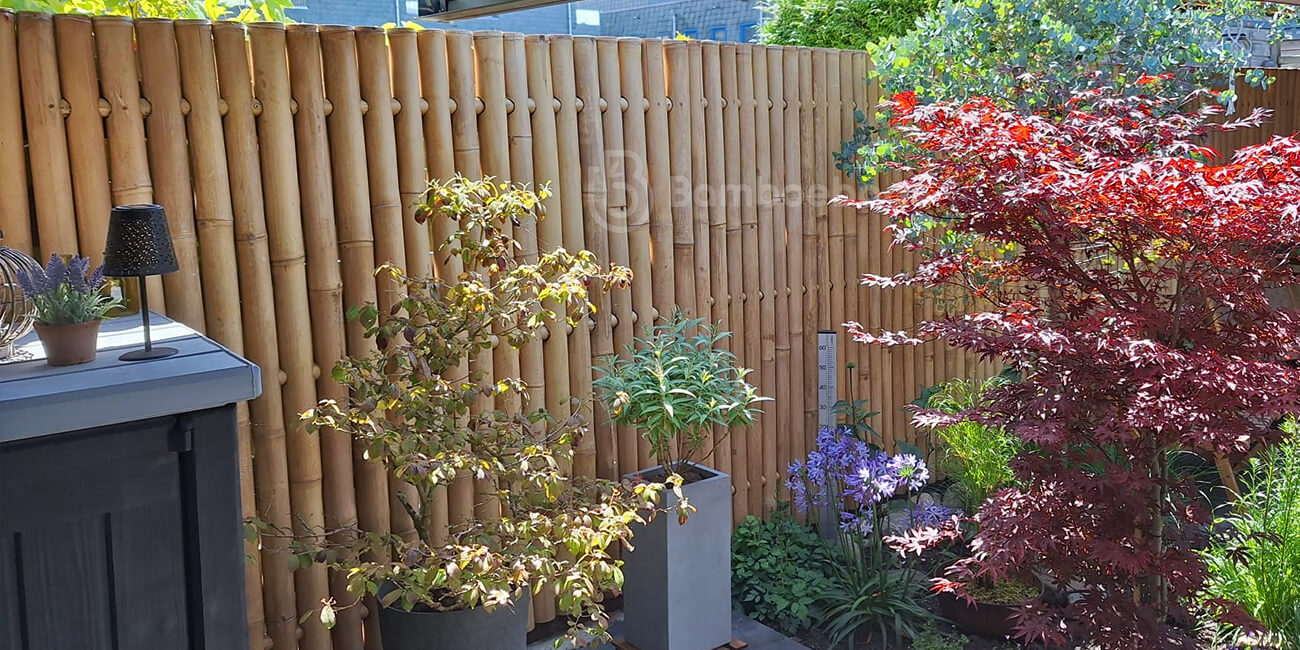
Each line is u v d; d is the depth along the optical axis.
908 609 3.80
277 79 3.07
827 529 4.48
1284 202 2.74
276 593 3.22
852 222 4.94
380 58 3.26
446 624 2.96
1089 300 3.30
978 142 3.05
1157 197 2.81
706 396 3.62
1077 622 3.14
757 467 4.60
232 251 3.03
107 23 2.78
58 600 1.57
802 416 4.86
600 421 3.97
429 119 3.40
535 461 2.99
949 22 4.48
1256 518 3.89
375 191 3.31
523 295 3.61
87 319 1.77
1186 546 3.22
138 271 1.86
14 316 1.81
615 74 3.88
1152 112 4.40
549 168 3.69
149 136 2.88
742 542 4.37
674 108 4.10
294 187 3.13
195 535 1.66
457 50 3.43
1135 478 3.03
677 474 3.45
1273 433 3.00
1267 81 5.35
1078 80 4.34
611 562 3.83
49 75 2.71
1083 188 2.85
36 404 1.50
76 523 1.57
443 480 2.76
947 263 3.50
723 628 3.69
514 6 4.44
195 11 3.71
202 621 1.68
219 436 1.68
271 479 3.17
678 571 3.50
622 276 3.30
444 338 3.05
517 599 3.05
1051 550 3.21
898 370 5.30
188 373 1.65
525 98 3.61
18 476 1.52
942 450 5.36
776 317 4.67
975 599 3.71
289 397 3.20
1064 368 3.11
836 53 4.75
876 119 4.66
